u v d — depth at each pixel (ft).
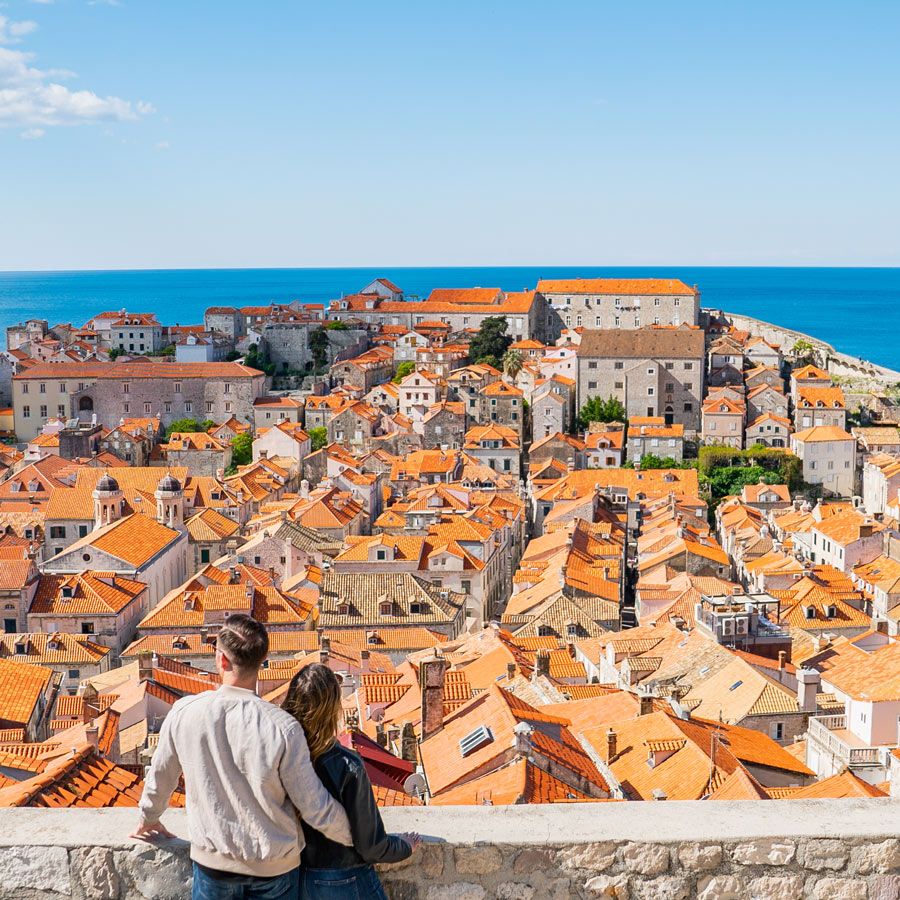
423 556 420.77
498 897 47.85
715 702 227.20
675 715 194.08
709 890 48.21
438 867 47.62
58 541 512.22
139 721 214.48
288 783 43.80
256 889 44.45
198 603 357.61
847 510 498.28
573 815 49.52
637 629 295.28
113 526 437.17
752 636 263.08
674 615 316.60
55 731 227.81
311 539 448.65
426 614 354.33
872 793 154.71
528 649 288.10
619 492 586.45
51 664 319.88
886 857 48.39
